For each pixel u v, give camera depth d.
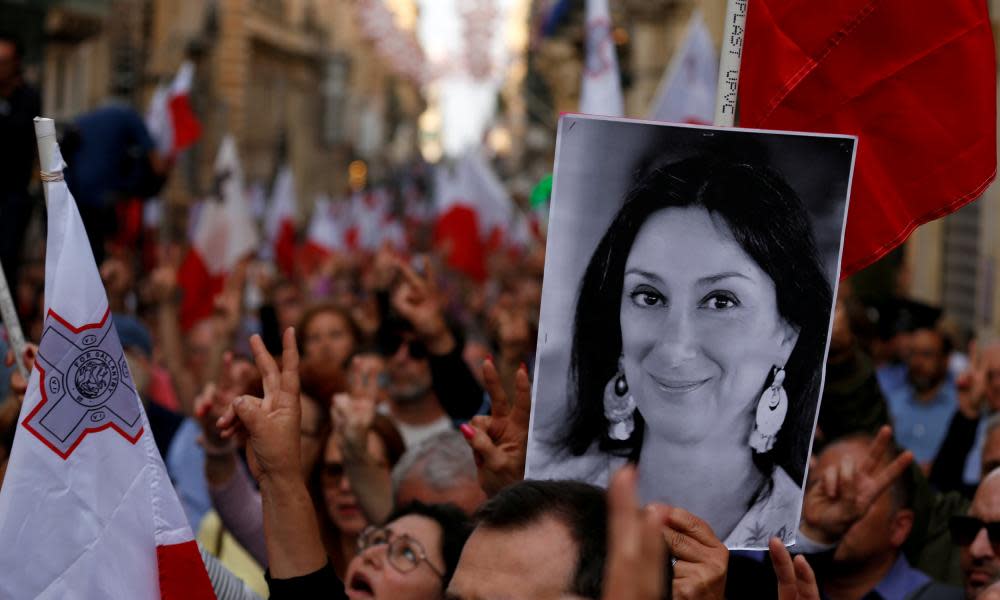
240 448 5.73
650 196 3.39
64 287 3.27
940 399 8.75
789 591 3.27
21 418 3.20
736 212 3.42
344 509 5.12
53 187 3.30
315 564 3.33
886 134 3.98
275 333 7.24
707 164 3.41
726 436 3.45
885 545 4.48
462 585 2.59
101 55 34.50
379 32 50.81
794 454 3.49
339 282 18.44
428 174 74.38
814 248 3.46
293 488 3.35
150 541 3.25
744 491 3.47
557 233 3.37
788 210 3.45
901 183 3.98
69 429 3.23
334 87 73.50
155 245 16.77
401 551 3.89
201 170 47.25
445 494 4.38
